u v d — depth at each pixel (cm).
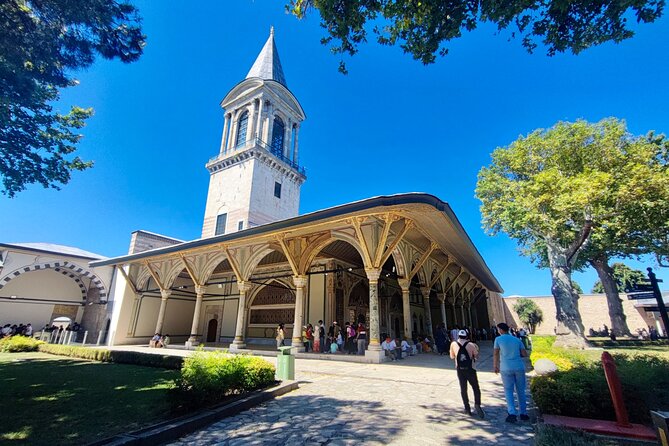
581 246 1557
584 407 448
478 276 2356
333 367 1033
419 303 2819
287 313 2105
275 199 3055
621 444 356
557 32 468
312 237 1495
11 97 721
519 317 3669
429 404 575
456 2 466
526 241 2153
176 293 2528
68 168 955
